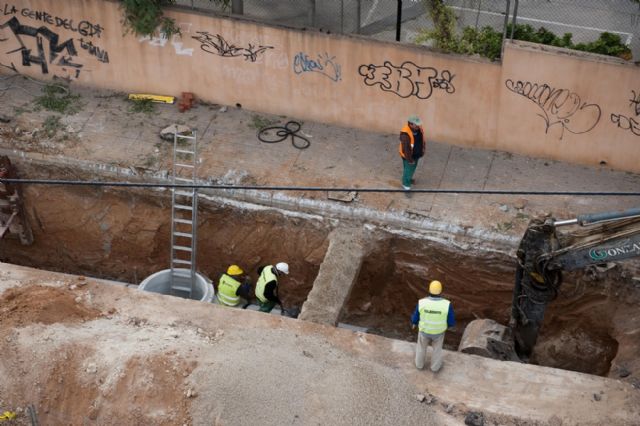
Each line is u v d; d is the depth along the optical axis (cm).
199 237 1509
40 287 1251
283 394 1047
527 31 1421
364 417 1030
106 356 1109
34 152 1519
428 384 1108
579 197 1412
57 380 1091
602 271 1309
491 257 1364
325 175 1464
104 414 1062
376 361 1141
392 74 1472
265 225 1464
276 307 1514
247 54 1533
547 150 1483
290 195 1426
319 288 1298
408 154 1352
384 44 1439
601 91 1373
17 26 1611
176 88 1623
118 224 1537
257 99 1591
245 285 1377
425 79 1458
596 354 1359
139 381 1077
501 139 1495
